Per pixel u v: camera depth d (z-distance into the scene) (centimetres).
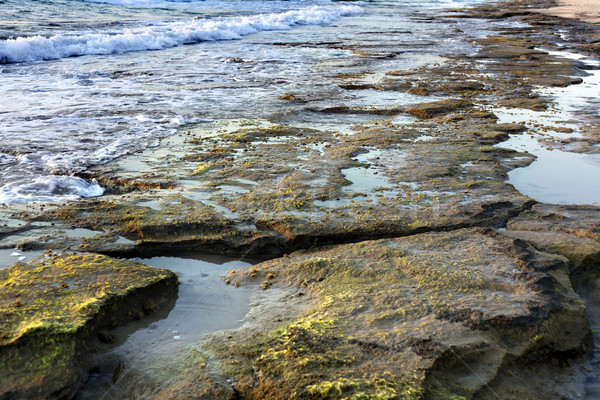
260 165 688
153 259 471
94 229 504
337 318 357
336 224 516
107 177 635
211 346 339
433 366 310
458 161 722
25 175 634
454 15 3444
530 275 405
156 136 810
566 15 3444
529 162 743
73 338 321
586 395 319
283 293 411
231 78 1291
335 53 1753
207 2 3397
